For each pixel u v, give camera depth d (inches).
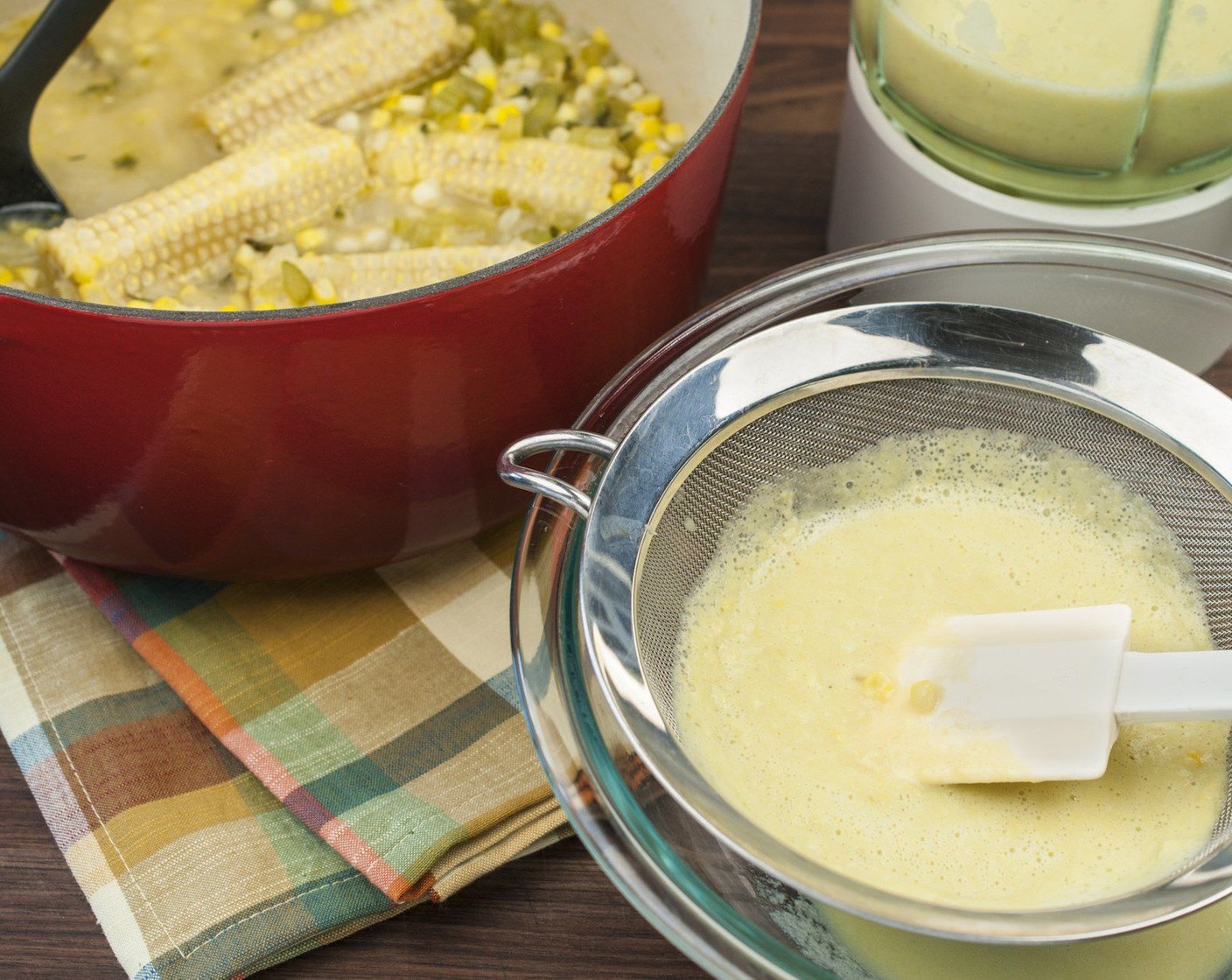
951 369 39.8
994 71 40.8
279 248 42.8
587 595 37.4
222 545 40.4
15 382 37.7
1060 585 39.6
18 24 45.7
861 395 39.9
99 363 37.3
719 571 39.7
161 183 44.0
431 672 41.5
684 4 44.3
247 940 38.6
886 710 38.3
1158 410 39.4
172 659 41.3
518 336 38.7
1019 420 40.1
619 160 44.0
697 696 38.5
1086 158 41.5
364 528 40.6
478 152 43.9
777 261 46.5
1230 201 42.6
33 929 39.6
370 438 38.9
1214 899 35.6
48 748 40.7
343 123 44.8
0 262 42.4
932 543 40.1
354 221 43.6
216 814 40.1
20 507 40.3
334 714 40.9
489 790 39.7
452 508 41.0
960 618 38.7
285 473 39.1
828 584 39.7
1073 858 37.2
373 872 38.8
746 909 37.0
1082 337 39.8
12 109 42.3
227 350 37.0
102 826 39.8
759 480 39.9
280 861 39.5
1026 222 42.4
